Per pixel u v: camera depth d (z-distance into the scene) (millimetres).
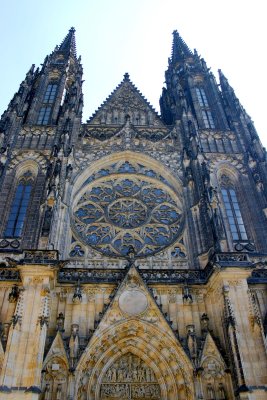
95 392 44688
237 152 74250
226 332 45500
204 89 92750
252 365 41844
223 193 68500
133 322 47844
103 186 67000
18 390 38562
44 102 84625
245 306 45844
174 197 66500
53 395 41844
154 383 46594
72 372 42656
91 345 45375
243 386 40219
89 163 68938
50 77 92188
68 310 48625
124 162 71125
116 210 63562
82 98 84938
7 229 60375
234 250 59312
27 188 66812
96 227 60906
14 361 40219
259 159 69812
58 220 57406
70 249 57500
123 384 46250
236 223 63969
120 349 48188
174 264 57062
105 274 52281
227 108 83875
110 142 73062
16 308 43750
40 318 42875
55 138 73250
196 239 58750
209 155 72938
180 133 76250
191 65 99750
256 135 74188
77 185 65438
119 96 85750
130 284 50219
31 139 73750
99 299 49938
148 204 64812
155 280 51844
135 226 61500
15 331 41812
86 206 63844
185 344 46688
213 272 49250
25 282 45719
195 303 50438
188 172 67375
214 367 44781
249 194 66688
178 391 44688
